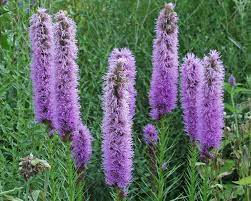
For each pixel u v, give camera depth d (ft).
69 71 2.76
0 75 4.31
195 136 3.08
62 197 3.32
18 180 3.51
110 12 5.20
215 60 2.85
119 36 5.01
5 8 4.35
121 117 2.53
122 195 2.67
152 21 5.41
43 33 2.86
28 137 3.58
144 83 4.54
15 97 4.27
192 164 3.15
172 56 3.04
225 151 4.16
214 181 3.36
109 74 2.51
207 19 5.32
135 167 3.96
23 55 3.99
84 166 3.03
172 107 3.10
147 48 4.96
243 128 3.54
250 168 3.43
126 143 2.57
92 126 4.16
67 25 2.74
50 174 3.04
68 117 2.79
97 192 3.87
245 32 5.18
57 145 3.56
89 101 4.32
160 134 3.16
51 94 2.89
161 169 3.16
